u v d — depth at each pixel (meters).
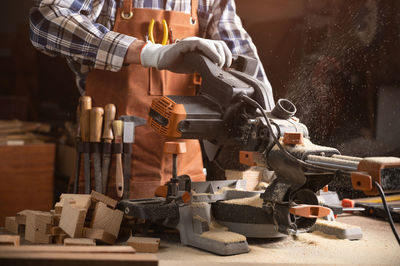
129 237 1.22
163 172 1.63
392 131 2.72
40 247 0.87
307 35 2.86
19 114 3.76
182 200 1.13
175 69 1.36
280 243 1.15
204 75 1.25
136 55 1.39
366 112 2.67
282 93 2.92
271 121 1.15
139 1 1.62
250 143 1.16
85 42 1.41
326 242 1.17
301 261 1.00
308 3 2.85
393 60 2.64
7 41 4.45
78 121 1.49
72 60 1.63
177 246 1.13
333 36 2.69
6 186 2.68
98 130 1.45
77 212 1.08
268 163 1.12
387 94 2.70
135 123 1.56
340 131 2.54
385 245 1.15
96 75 1.60
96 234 1.10
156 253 1.06
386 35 2.62
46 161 2.78
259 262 0.97
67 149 2.94
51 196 2.80
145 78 1.61
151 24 1.58
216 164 1.51
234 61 1.47
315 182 1.12
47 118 3.97
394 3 2.57
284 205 1.08
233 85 1.19
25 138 2.86
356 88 2.64
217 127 1.19
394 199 1.72
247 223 1.15
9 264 0.78
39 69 4.01
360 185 0.91
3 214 2.67
